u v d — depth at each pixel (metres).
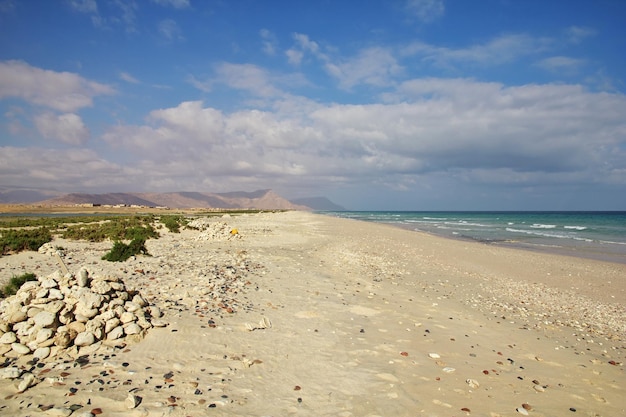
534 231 59.97
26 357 6.75
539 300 15.89
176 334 8.15
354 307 11.78
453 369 7.77
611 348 10.41
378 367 7.55
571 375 8.19
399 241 37.09
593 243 40.84
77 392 5.75
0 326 7.04
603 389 7.58
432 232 55.78
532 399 6.84
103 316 7.73
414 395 6.54
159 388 6.05
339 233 44.25
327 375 7.06
